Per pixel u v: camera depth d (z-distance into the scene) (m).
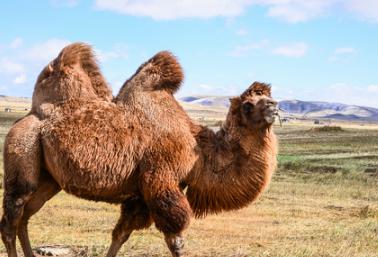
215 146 8.39
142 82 8.52
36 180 8.32
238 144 8.30
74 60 8.62
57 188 8.78
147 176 8.08
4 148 8.39
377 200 18.98
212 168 8.31
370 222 13.78
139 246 10.55
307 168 27.92
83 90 8.52
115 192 8.29
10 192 8.25
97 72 8.80
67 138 8.10
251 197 8.34
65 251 9.90
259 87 8.41
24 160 8.20
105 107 8.37
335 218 15.12
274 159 8.42
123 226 8.55
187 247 10.57
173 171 8.13
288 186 21.48
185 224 8.02
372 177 24.95
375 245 11.20
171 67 8.64
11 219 8.23
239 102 8.34
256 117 8.19
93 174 8.08
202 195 8.38
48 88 8.55
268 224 13.93
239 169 8.27
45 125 8.29
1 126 74.25
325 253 10.20
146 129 8.23
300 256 9.97
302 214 15.64
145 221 8.53
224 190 8.30
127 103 8.41
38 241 11.08
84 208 15.62
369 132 66.62
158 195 8.02
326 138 54.66
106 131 8.15
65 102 8.42
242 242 11.41
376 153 36.97
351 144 46.09
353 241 11.54
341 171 26.80
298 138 55.75
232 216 15.01
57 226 13.02
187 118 8.60
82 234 12.05
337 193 20.12
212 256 9.84
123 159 8.12
